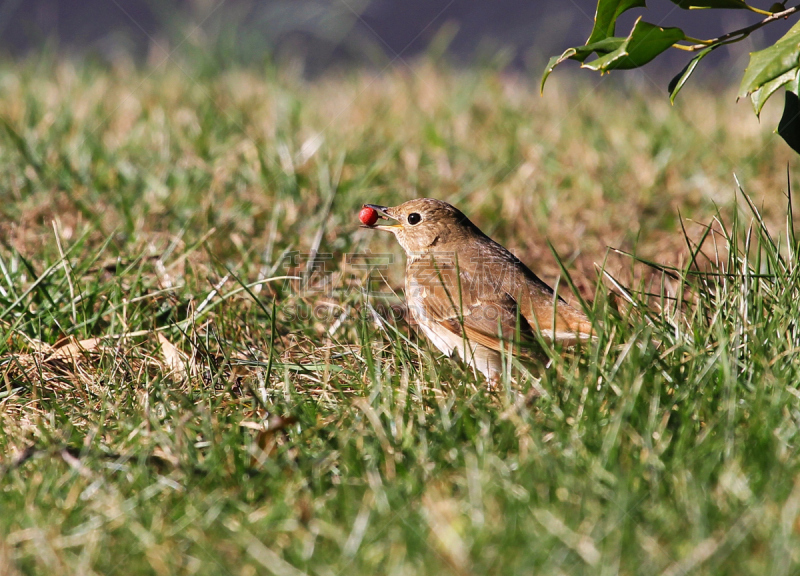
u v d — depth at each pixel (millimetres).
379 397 8016
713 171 15680
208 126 17516
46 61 23500
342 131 17984
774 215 13672
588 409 7316
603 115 19328
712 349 8180
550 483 6484
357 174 15367
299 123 18562
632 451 6816
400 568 5688
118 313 10359
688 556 5672
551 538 5887
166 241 12398
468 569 5680
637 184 15117
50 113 17766
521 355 9133
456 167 16344
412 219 10961
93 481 6871
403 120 19141
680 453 6719
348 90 22344
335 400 8445
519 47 29391
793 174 15430
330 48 28469
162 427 7852
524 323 9578
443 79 22891
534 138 17688
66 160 15086
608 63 8078
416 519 6223
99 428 7719
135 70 23609
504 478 6531
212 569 5848
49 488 6824
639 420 7164
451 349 9883
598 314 9109
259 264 12172
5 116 17922
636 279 11750
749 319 8617
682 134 17562
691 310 9219
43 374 9289
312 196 14227
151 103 19297
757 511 5934
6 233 12461
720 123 18203
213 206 13680
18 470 7199
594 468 6531
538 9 30969
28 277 11039
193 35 25453
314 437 7605
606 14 8695
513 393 7945
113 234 11898
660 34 8102
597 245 13133
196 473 7055
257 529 6230
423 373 8734
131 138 16734
